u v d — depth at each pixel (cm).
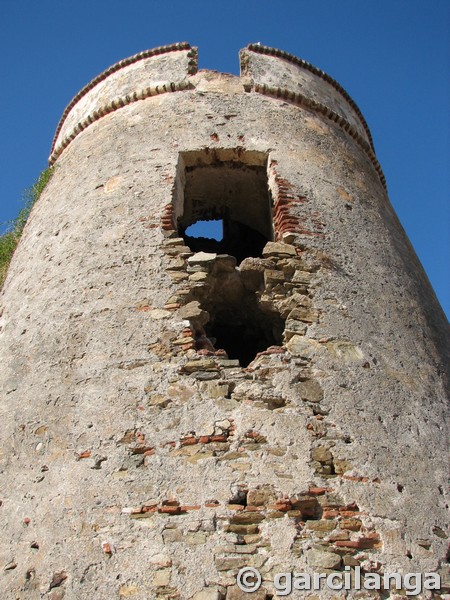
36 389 653
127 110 972
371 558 525
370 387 649
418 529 554
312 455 578
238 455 570
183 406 607
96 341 668
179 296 696
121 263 738
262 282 746
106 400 618
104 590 497
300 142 919
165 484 553
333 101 1071
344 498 554
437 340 784
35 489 576
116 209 806
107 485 558
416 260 923
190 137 885
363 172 977
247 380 628
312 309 702
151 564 507
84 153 948
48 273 777
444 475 611
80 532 534
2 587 524
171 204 793
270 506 541
